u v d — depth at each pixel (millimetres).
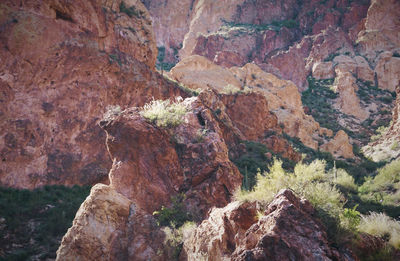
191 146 16344
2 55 31125
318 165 10797
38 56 33188
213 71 59281
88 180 34406
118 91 39750
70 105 35250
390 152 47656
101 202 13266
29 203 27719
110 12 43406
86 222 12719
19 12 32719
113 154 16172
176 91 47375
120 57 41688
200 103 19312
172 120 17062
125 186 15094
